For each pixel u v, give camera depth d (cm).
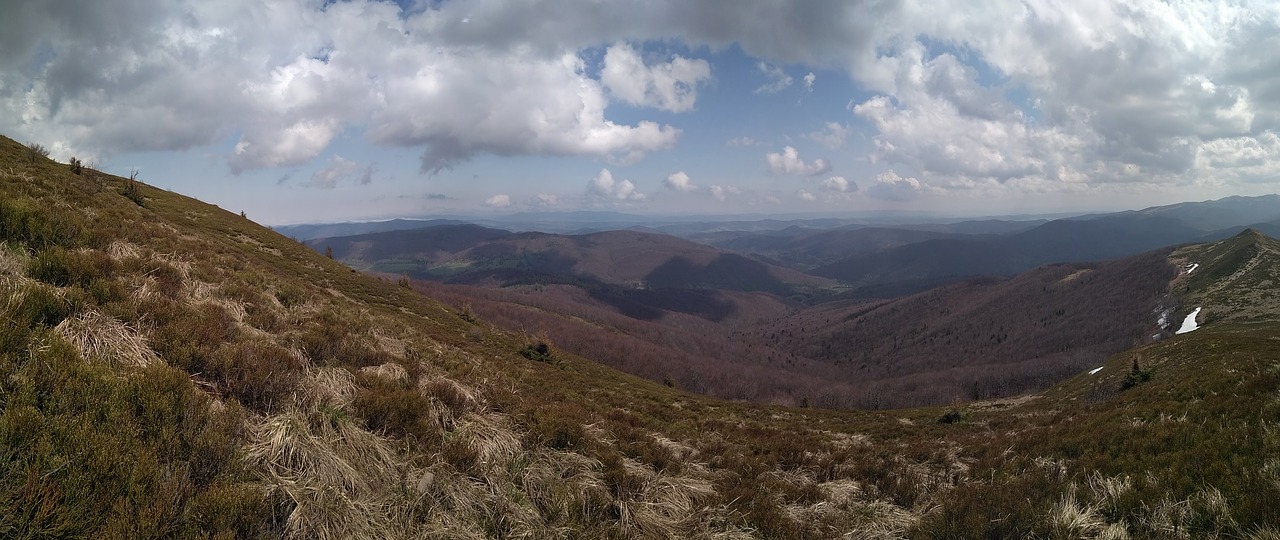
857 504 785
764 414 2673
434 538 477
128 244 920
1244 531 523
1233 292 10825
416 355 1108
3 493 323
